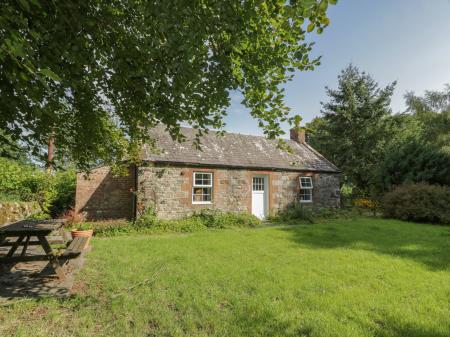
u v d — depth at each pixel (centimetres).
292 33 287
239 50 293
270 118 323
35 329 297
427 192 1347
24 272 482
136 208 1148
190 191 1259
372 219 1416
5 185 1054
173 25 253
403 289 426
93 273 490
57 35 279
